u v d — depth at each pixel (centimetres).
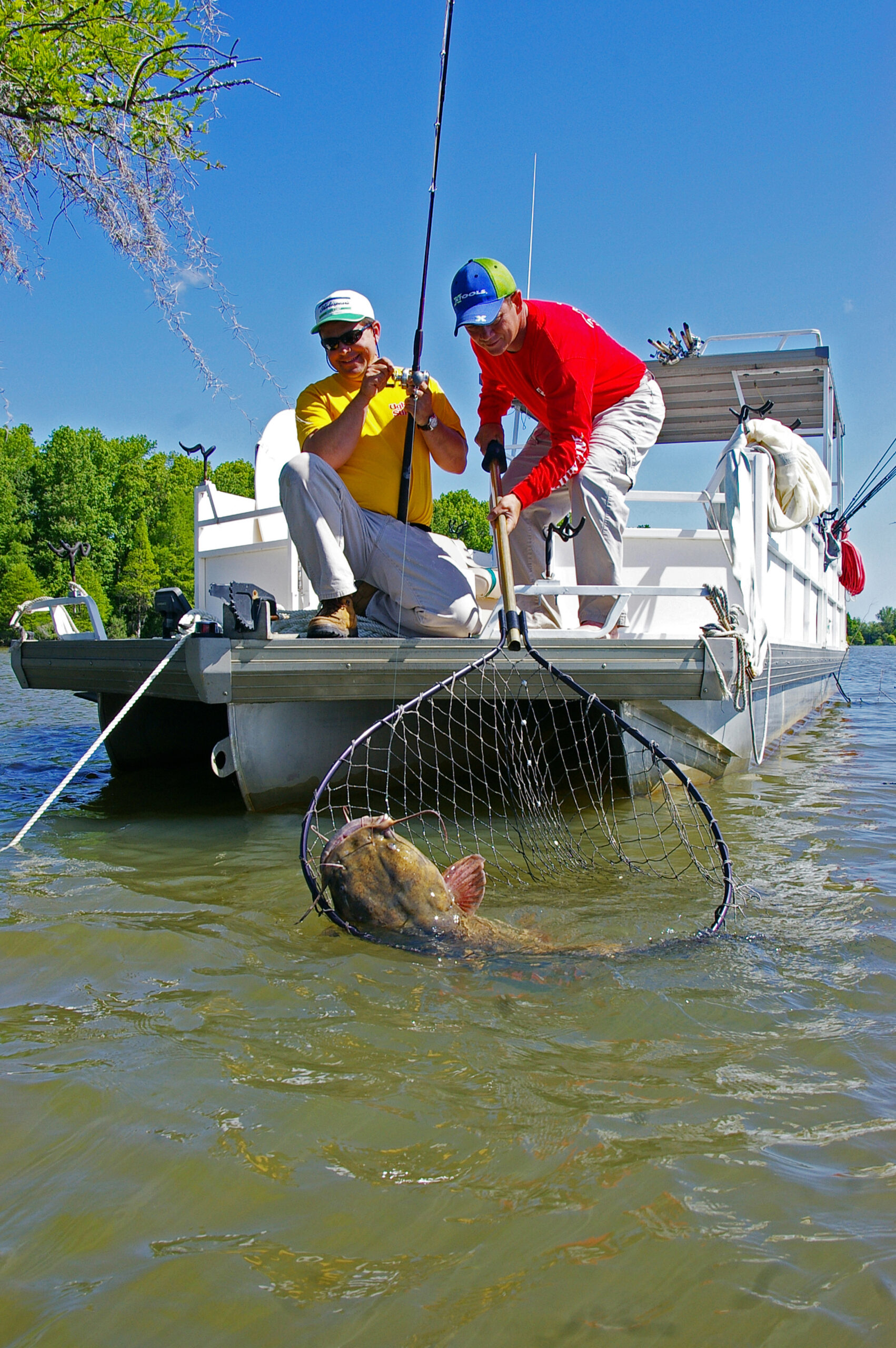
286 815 516
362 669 456
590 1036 240
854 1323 142
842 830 479
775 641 732
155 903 347
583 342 473
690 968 287
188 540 6956
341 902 317
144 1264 155
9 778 669
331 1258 157
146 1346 138
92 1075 214
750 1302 146
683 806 542
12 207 495
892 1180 178
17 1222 164
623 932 323
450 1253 158
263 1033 238
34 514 5938
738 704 490
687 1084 215
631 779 528
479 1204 171
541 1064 224
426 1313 144
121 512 6869
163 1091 208
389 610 511
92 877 387
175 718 712
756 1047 234
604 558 510
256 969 282
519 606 557
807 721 1106
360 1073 218
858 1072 221
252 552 809
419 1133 194
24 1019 246
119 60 489
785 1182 177
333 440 470
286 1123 196
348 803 429
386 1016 250
